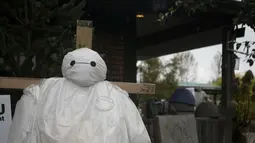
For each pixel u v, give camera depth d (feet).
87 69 7.88
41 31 11.66
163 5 18.88
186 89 16.35
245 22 13.37
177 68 32.45
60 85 7.98
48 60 11.63
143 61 30.96
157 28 24.63
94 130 7.30
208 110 17.21
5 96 10.25
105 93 7.94
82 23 10.31
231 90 18.12
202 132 15.66
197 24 22.62
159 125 13.58
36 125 7.47
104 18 20.47
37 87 8.19
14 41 11.21
